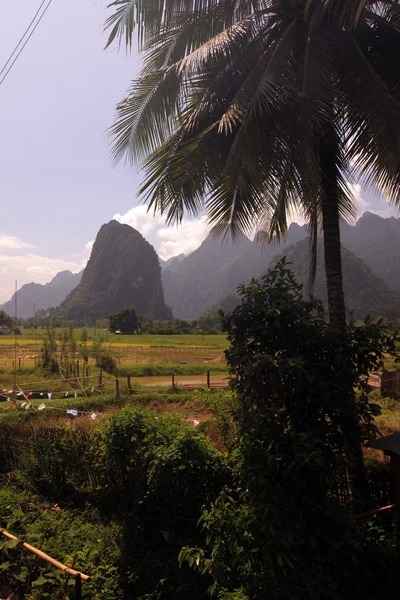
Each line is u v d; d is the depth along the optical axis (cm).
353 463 484
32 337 5597
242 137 433
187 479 522
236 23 529
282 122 476
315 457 289
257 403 328
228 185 443
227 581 304
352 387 350
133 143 586
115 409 1415
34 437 770
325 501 305
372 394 1639
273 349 344
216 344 5225
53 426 777
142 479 579
